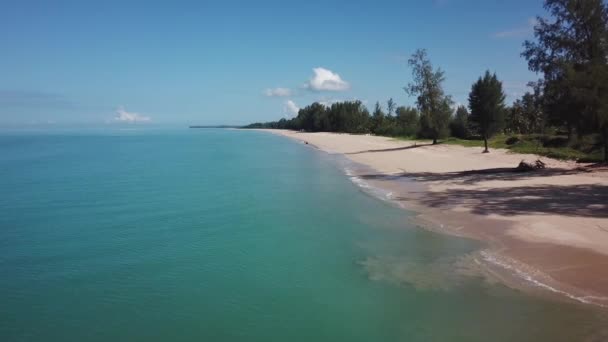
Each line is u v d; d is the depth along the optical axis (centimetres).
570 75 2991
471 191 2481
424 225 1825
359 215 2094
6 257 1588
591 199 2088
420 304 1109
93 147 8800
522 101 7900
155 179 3653
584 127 3155
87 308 1155
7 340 997
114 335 1012
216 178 3666
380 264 1406
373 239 1680
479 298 1115
